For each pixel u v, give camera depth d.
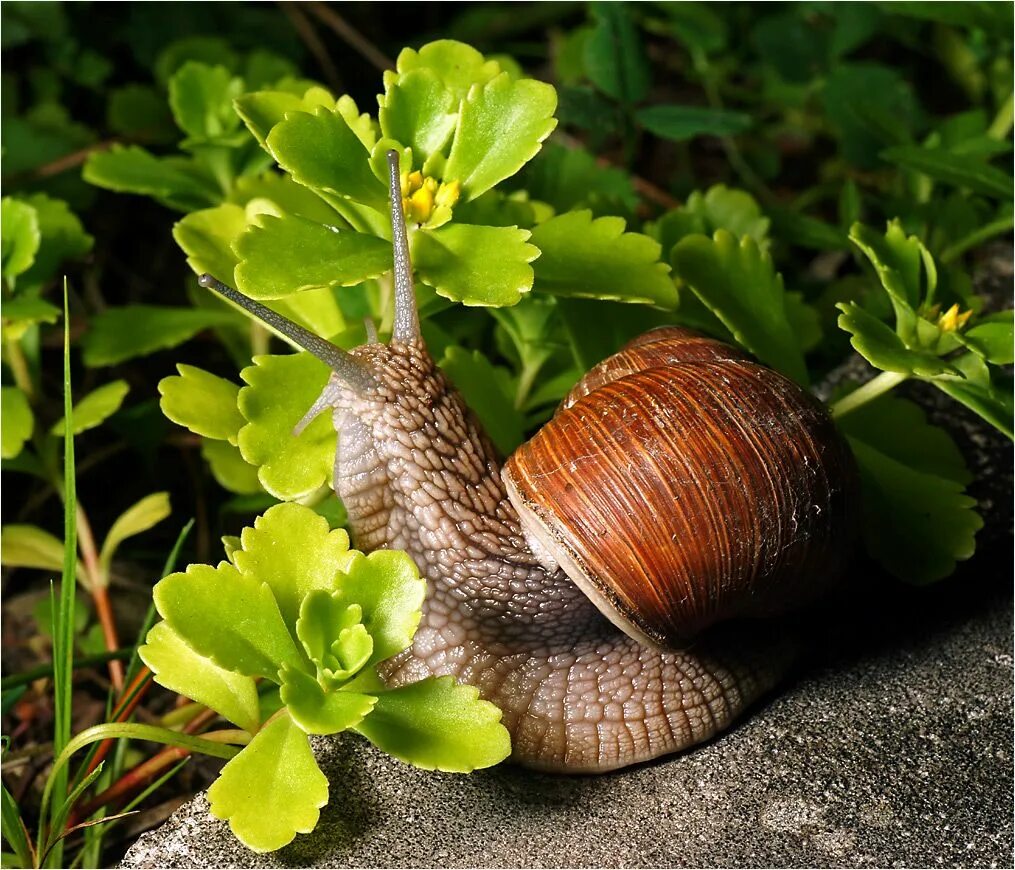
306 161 0.30
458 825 0.30
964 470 0.34
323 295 0.32
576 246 0.32
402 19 0.50
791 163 0.47
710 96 0.45
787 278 0.41
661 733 0.31
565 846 0.30
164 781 0.32
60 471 0.36
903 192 0.41
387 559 0.29
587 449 0.30
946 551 0.32
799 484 0.30
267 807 0.28
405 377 0.31
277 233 0.30
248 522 0.38
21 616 0.36
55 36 0.44
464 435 0.31
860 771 0.31
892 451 0.34
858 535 0.31
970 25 0.36
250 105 0.32
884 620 0.33
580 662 0.31
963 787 0.31
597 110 0.40
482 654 0.31
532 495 0.30
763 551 0.30
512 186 0.37
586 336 0.33
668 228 0.36
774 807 0.30
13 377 0.36
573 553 0.30
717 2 0.46
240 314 0.36
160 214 0.43
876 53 0.50
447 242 0.31
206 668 0.30
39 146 0.41
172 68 0.41
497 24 0.48
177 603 0.29
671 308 0.31
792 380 0.32
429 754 0.29
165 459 0.39
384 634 0.29
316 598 0.29
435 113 0.31
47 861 0.31
